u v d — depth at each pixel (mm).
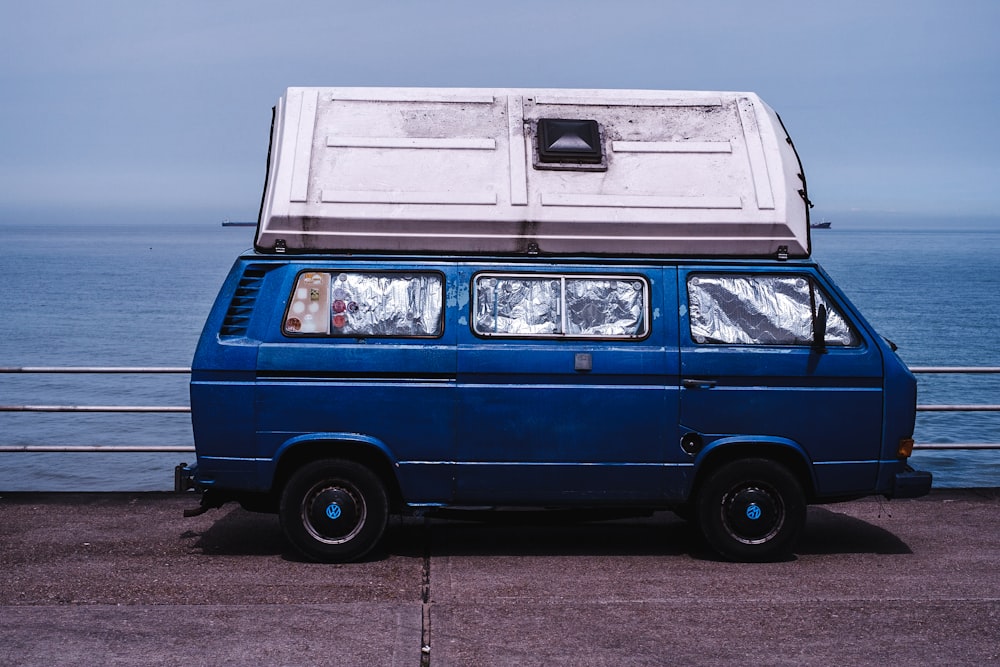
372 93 7180
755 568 6895
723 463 6965
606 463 6836
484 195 6836
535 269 6852
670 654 5242
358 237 6801
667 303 6871
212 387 6727
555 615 5828
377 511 6859
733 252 6953
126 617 5730
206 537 7594
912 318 76188
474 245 6836
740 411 6844
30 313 88625
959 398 43125
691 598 6172
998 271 154125
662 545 7555
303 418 6727
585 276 6867
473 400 6762
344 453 6910
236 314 6809
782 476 6949
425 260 6836
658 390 6816
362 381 6734
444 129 7055
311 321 6781
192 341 66875
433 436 6773
